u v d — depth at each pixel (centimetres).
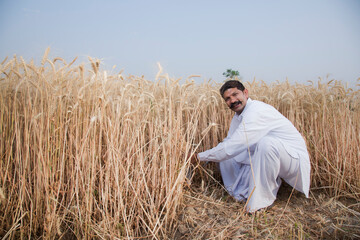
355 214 232
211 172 294
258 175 234
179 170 227
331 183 297
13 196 203
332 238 199
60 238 184
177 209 231
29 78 199
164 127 227
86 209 188
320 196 272
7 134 209
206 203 253
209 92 338
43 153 194
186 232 208
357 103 330
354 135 304
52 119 189
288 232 207
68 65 204
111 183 206
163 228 208
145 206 220
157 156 231
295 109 335
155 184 225
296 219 228
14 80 213
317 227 215
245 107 267
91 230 191
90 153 192
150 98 229
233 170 289
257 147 240
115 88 259
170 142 218
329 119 329
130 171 228
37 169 191
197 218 225
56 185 197
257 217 226
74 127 211
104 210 198
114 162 192
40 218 194
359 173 286
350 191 289
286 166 244
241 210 240
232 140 243
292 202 264
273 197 239
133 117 228
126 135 225
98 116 195
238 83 262
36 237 191
